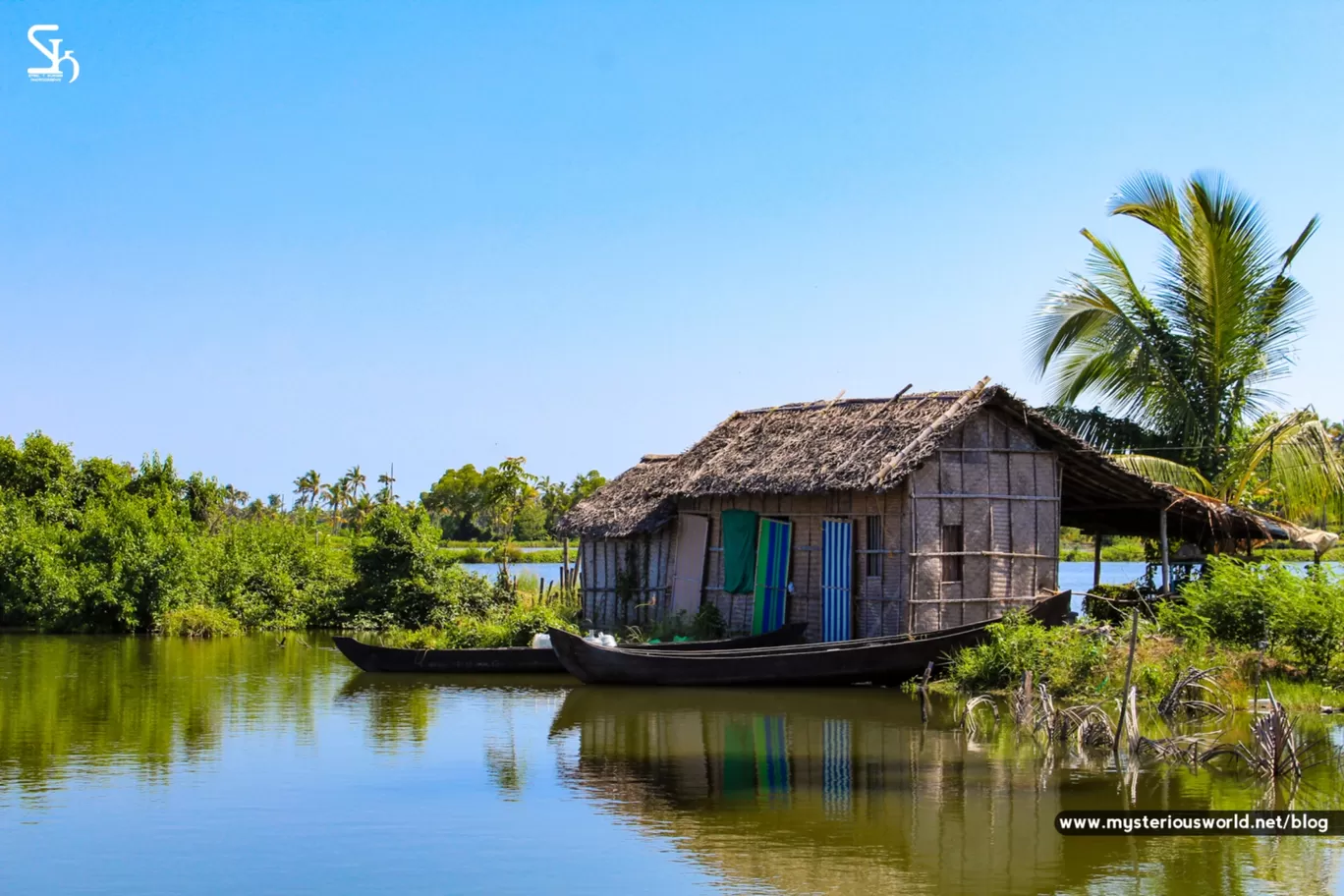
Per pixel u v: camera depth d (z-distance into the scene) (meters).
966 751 16.95
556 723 19.50
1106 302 28.89
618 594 32.59
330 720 19.77
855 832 12.97
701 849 12.43
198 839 12.88
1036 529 25.25
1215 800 14.08
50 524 40.31
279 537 40.19
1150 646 20.53
